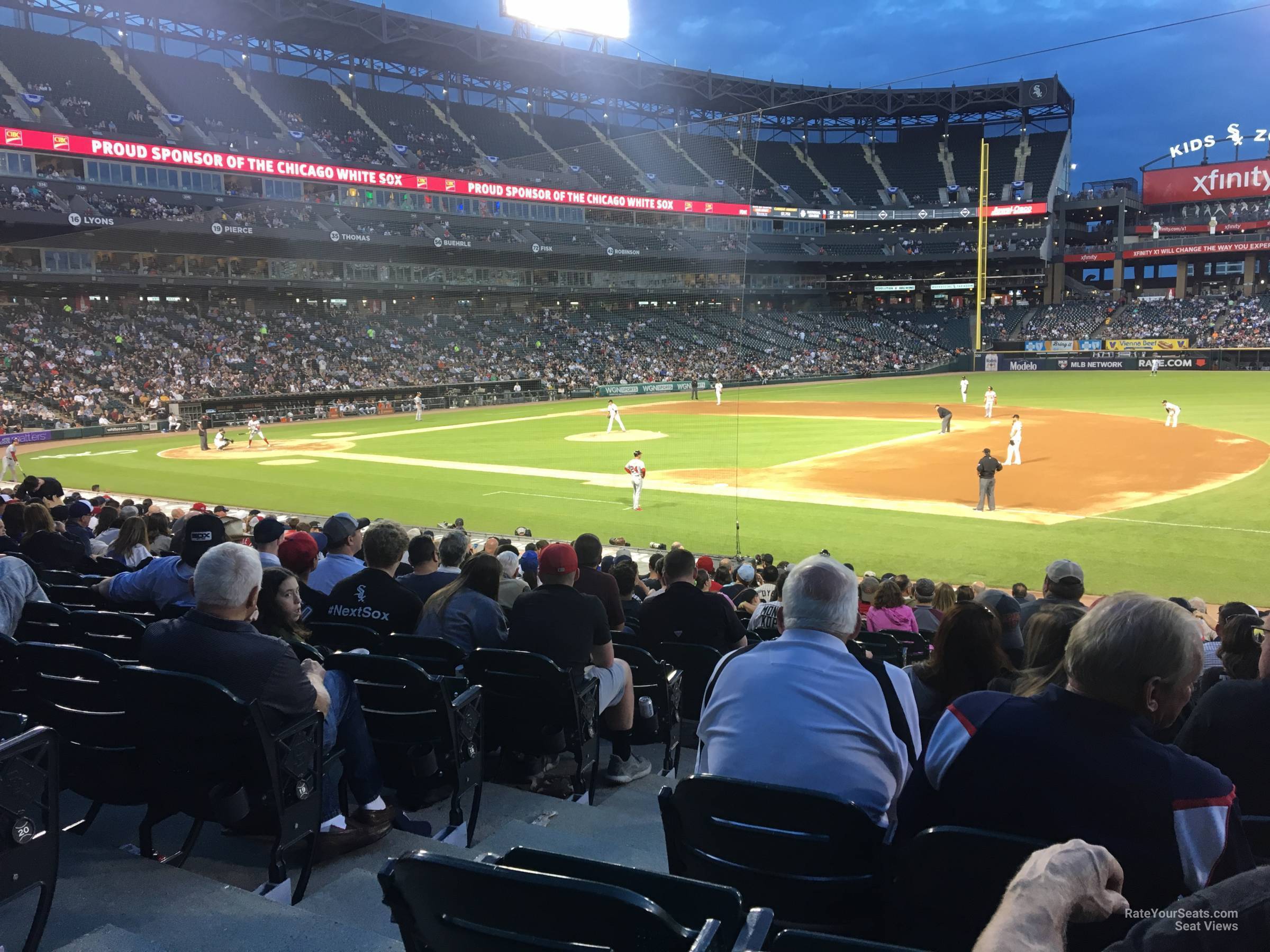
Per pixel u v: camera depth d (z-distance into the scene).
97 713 4.24
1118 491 24.02
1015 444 28.73
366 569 6.90
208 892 3.74
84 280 52.44
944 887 2.70
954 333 84.19
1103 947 2.54
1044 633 3.93
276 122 65.44
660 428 43.06
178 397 51.62
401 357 64.69
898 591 10.11
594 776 5.86
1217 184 80.12
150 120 58.66
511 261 66.88
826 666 3.49
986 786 2.75
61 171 50.28
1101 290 90.75
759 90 82.44
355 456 35.34
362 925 3.81
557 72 73.94
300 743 4.05
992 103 86.81
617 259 66.25
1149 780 2.54
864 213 83.75
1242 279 86.31
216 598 4.03
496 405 63.72
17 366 49.38
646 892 2.40
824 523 21.11
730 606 7.44
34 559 10.09
